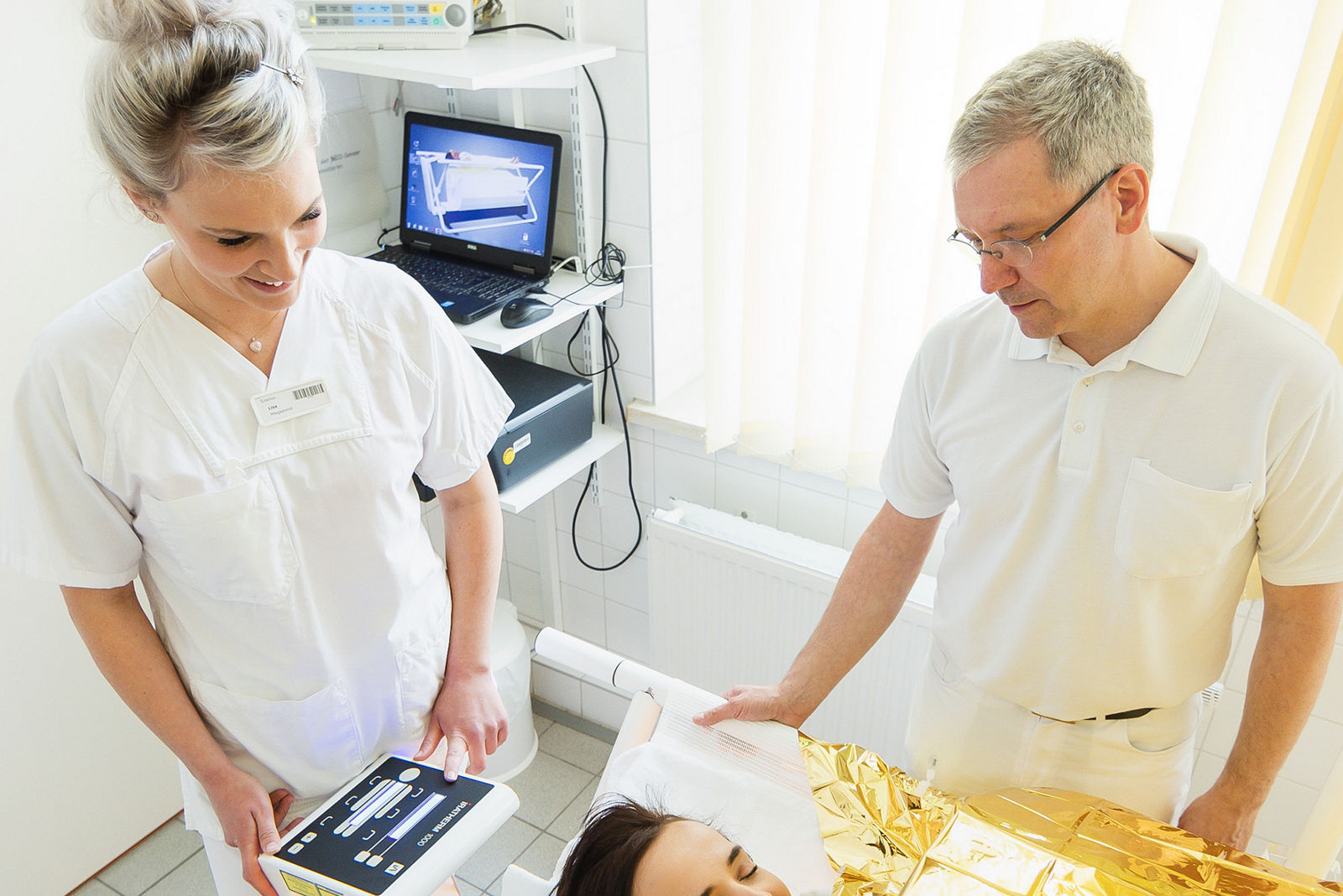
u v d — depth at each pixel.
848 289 1.71
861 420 1.72
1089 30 1.34
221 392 1.06
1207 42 1.31
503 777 2.34
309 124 0.94
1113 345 1.01
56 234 1.79
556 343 2.12
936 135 1.54
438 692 1.33
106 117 0.86
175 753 1.14
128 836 2.19
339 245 2.05
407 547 1.22
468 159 1.95
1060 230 0.90
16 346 1.78
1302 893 0.94
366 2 1.66
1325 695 1.58
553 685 2.55
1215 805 1.14
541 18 1.80
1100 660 1.13
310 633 1.15
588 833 0.98
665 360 2.06
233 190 0.87
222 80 0.83
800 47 1.60
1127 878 0.97
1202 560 1.04
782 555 1.91
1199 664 1.14
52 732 1.99
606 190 1.88
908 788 1.10
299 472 1.10
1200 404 0.99
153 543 1.09
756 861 1.02
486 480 1.35
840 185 1.62
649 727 1.20
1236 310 0.97
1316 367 0.94
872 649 1.83
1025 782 1.25
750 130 1.63
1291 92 1.22
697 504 2.11
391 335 1.16
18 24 1.66
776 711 1.23
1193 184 1.31
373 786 1.13
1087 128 0.87
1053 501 1.09
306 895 1.03
